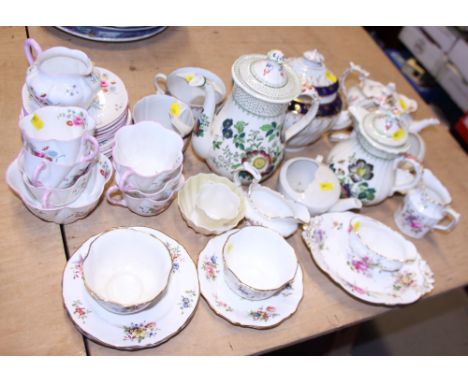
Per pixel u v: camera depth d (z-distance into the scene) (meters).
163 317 0.65
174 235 0.78
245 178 0.83
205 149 0.82
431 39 2.06
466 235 0.98
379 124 0.86
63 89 0.69
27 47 0.73
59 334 0.63
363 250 0.81
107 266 0.68
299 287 0.75
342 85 1.09
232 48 1.16
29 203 0.66
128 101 0.87
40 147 0.62
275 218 0.78
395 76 1.30
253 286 0.71
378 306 0.79
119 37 1.02
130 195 0.72
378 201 0.92
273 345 0.70
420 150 1.03
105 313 0.63
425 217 0.90
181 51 1.10
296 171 0.90
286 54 1.21
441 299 1.81
